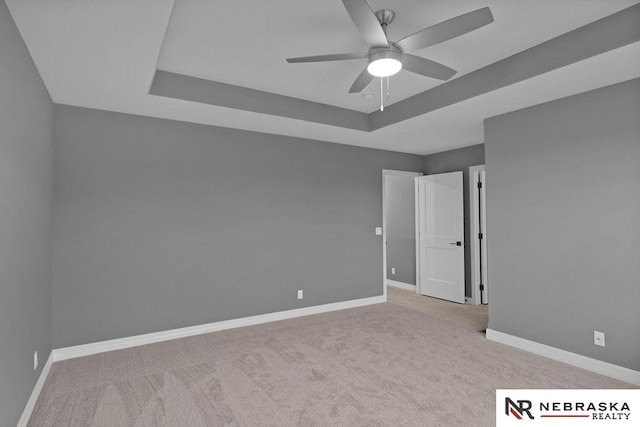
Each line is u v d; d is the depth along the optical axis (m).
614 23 2.21
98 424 2.13
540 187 3.21
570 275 3.00
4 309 1.81
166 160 3.66
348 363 3.00
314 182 4.66
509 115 3.47
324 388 2.56
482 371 2.84
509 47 2.66
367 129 4.27
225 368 2.91
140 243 3.50
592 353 2.86
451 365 2.96
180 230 3.71
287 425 2.12
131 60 2.37
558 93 2.96
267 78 3.22
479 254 5.12
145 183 3.54
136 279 3.47
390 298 5.52
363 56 2.20
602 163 2.81
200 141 3.86
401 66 2.19
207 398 2.42
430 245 5.63
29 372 2.29
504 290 3.48
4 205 1.81
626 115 2.69
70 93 2.94
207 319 3.85
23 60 2.12
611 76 2.61
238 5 2.11
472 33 2.45
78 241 3.21
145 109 3.36
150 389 2.55
